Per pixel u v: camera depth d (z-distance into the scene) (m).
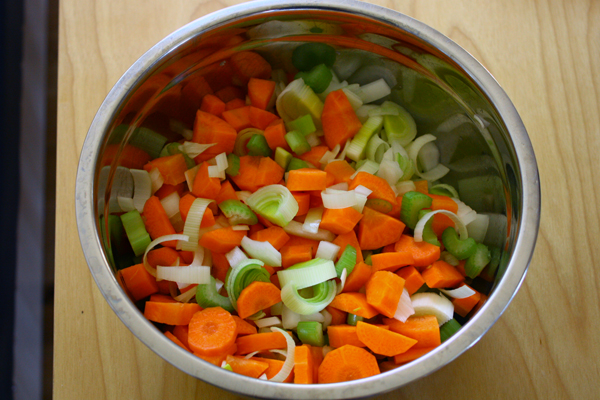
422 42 0.43
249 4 0.43
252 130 0.48
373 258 0.45
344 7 0.43
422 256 0.45
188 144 0.47
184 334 0.43
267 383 0.37
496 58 0.49
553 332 0.45
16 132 0.60
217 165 0.46
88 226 0.39
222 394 0.44
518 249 0.40
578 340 0.45
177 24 0.49
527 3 0.50
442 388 0.44
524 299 0.46
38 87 0.60
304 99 0.47
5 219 0.60
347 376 0.42
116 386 0.44
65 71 0.48
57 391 0.44
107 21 0.49
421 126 0.49
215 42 0.44
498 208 0.44
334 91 0.48
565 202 0.47
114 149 0.42
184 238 0.45
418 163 0.49
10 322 0.59
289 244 0.46
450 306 0.44
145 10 0.49
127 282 0.43
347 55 0.47
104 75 0.48
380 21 0.43
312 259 0.46
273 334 0.43
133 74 0.42
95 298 0.45
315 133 0.49
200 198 0.46
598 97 0.49
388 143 0.49
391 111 0.49
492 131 0.43
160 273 0.44
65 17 0.49
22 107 0.60
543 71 0.49
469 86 0.43
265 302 0.44
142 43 0.49
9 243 0.60
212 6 0.49
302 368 0.42
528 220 0.40
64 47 0.48
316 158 0.48
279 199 0.46
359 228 0.46
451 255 0.46
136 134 0.44
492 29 0.50
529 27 0.50
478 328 0.38
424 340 0.43
